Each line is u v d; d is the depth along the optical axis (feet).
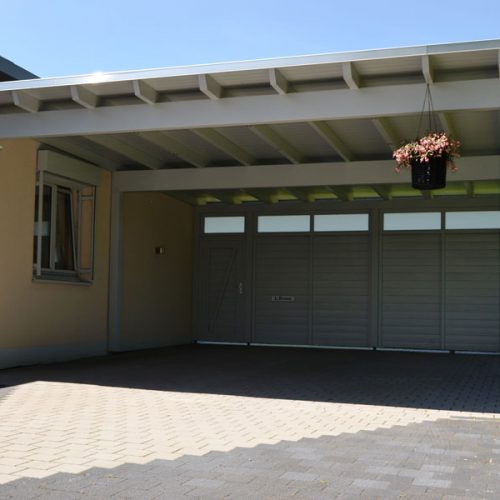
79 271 37.35
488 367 34.45
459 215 43.52
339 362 36.19
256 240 47.44
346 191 43.29
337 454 15.37
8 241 31.12
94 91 26.23
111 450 15.52
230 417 19.95
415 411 21.34
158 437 17.02
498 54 21.39
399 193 44.21
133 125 26.37
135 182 39.34
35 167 32.94
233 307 47.67
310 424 19.01
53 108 27.73
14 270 31.55
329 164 36.29
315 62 22.66
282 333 46.50
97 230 38.22
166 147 33.40
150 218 43.32
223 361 35.96
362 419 19.88
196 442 16.51
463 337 43.04
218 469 13.97
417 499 12.04
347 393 25.13
